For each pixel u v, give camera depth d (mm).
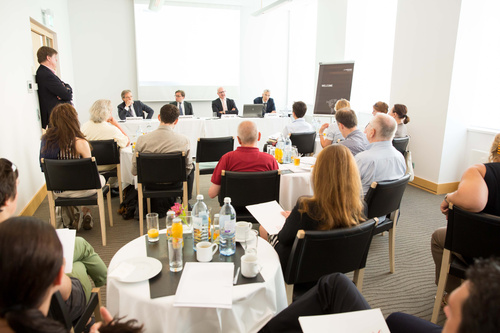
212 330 1236
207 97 8039
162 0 5961
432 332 968
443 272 1863
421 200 4254
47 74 3812
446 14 4176
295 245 1422
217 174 2543
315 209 1486
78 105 7277
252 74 8414
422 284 2451
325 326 1005
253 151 2527
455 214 1714
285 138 3941
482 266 569
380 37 5996
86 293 1646
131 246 1615
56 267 738
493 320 497
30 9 4215
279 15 8320
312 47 7922
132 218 3549
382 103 4168
